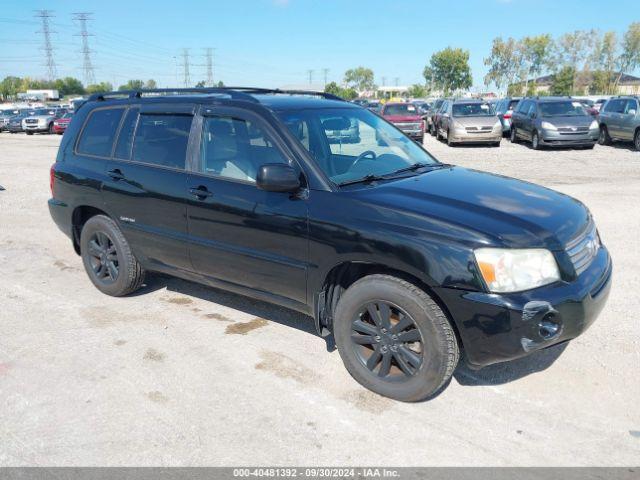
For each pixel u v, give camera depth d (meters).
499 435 3.09
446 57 100.38
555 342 3.09
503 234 3.06
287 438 3.09
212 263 4.21
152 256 4.68
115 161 4.80
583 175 12.09
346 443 3.04
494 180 4.02
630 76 99.62
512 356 3.04
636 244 6.58
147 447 3.03
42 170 14.38
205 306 4.94
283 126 3.81
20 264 6.23
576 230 3.37
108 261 5.08
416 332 3.25
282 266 3.76
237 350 4.11
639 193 9.73
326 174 3.63
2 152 19.55
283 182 3.46
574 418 3.23
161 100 4.61
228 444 3.04
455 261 3.03
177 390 3.58
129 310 4.87
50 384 3.67
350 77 151.62
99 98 5.29
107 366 3.89
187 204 4.21
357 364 3.55
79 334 4.40
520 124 19.56
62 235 7.52
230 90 4.60
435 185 3.70
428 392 3.30
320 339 4.28
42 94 103.25
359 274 3.67
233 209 3.92
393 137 4.57
